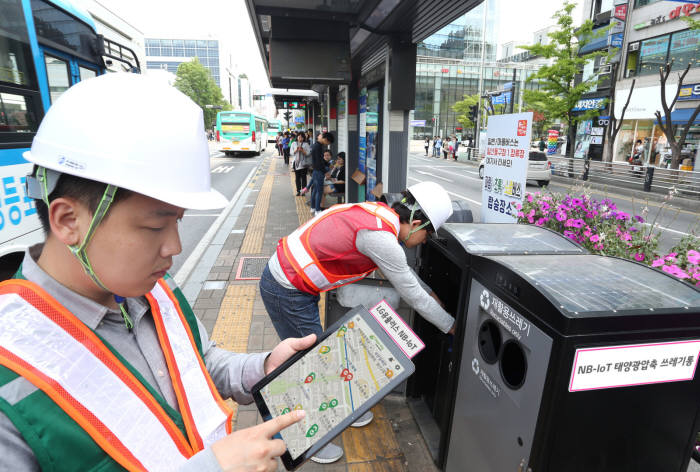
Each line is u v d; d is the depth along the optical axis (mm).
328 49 5617
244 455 656
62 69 3480
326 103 13391
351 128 9023
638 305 1325
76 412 616
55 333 646
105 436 638
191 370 874
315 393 1025
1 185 2539
